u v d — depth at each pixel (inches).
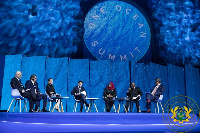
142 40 373.1
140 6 381.1
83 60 323.3
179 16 384.8
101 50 362.0
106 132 112.2
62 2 365.7
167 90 345.7
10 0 354.6
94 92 316.5
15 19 351.6
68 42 357.4
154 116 184.5
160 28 379.2
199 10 389.1
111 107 298.5
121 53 365.4
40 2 361.4
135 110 317.4
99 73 321.7
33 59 319.9
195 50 382.0
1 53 338.6
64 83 315.3
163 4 384.8
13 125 136.9
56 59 321.7
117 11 374.3
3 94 308.0
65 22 361.7
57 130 117.7
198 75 382.3
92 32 364.2
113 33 368.5
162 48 375.2
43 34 354.6
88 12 367.9
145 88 329.1
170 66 355.6
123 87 321.7
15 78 222.5
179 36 381.1
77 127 131.6
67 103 310.5
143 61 369.4
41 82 313.1
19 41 346.9
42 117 170.7
